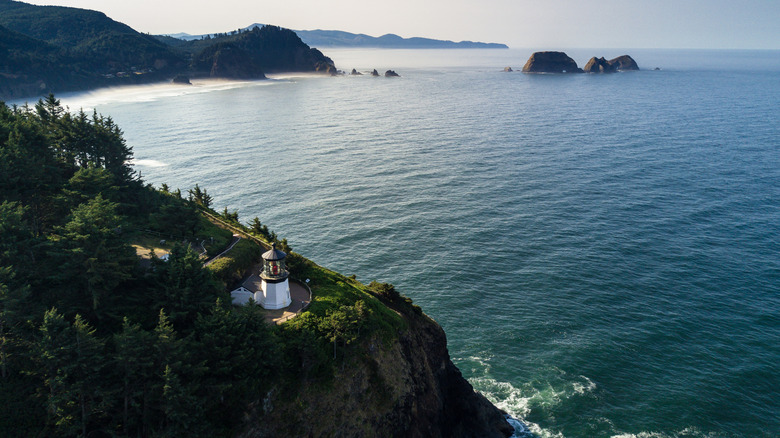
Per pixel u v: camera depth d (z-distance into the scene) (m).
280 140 192.38
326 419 44.50
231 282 58.44
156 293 46.94
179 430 38.12
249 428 40.97
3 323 38.41
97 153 73.06
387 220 109.75
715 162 153.75
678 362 64.31
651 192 127.00
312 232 103.38
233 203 119.25
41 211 59.19
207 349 41.91
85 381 36.78
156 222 68.75
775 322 71.69
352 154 170.38
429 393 54.69
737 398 58.34
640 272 86.06
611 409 57.69
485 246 96.88
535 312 75.12
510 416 57.47
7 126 63.12
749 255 91.81
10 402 36.75
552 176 142.25
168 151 169.50
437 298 78.94
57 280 44.47
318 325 49.78
